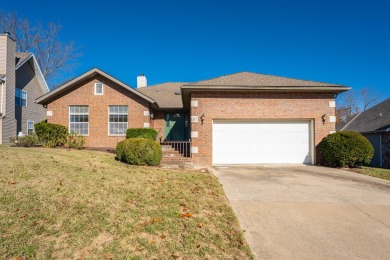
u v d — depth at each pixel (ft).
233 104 43.39
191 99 43.32
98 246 12.44
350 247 13.75
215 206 18.97
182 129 61.05
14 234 12.78
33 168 23.91
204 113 43.14
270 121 43.98
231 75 48.65
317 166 41.57
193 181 26.11
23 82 70.79
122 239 13.21
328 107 43.68
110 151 44.01
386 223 17.03
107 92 51.80
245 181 28.32
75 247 12.21
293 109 43.60
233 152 43.50
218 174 32.68
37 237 12.75
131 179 24.80
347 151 38.78
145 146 34.58
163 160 40.78
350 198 22.36
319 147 43.14
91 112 51.57
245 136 43.78
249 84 42.80
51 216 14.89
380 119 61.00
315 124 43.50
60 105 51.62
